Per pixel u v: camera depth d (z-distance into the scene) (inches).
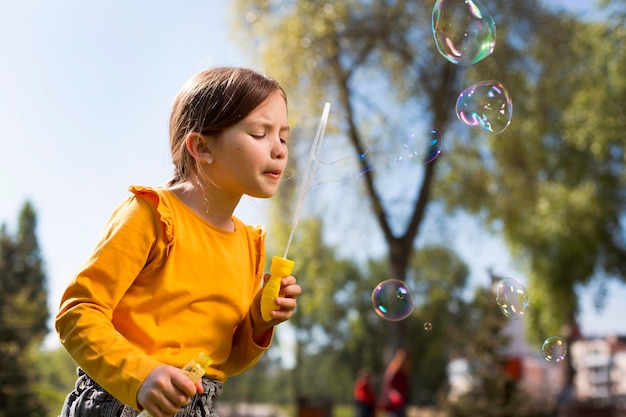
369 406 441.7
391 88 500.4
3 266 631.2
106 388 60.7
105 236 67.1
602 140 580.1
